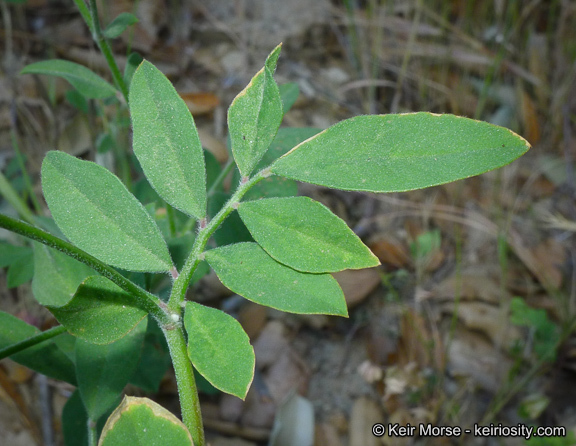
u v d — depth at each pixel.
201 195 0.10
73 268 0.14
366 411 0.30
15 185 0.33
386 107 0.44
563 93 0.44
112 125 0.30
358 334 0.33
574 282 0.36
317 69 0.45
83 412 0.17
